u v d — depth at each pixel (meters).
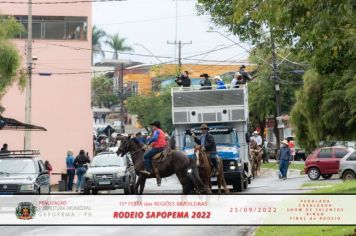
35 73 74.31
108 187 52.62
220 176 42.78
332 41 21.53
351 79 47.34
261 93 108.69
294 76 107.75
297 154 111.06
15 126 59.09
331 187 45.50
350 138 60.56
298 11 20.50
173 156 40.47
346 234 23.30
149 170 40.88
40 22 85.06
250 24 37.62
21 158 43.44
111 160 55.50
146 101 146.25
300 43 25.81
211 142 42.09
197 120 51.03
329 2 19.61
